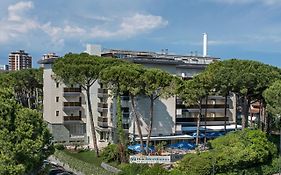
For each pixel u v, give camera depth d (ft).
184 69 292.40
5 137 115.24
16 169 111.04
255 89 226.99
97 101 292.20
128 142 247.50
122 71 224.12
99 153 244.22
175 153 230.68
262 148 193.16
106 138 280.92
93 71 241.96
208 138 278.46
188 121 287.28
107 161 225.15
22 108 126.11
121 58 288.51
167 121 269.64
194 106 290.97
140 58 271.90
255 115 390.42
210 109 300.81
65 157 223.71
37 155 120.88
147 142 232.32
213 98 304.09
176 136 267.59
